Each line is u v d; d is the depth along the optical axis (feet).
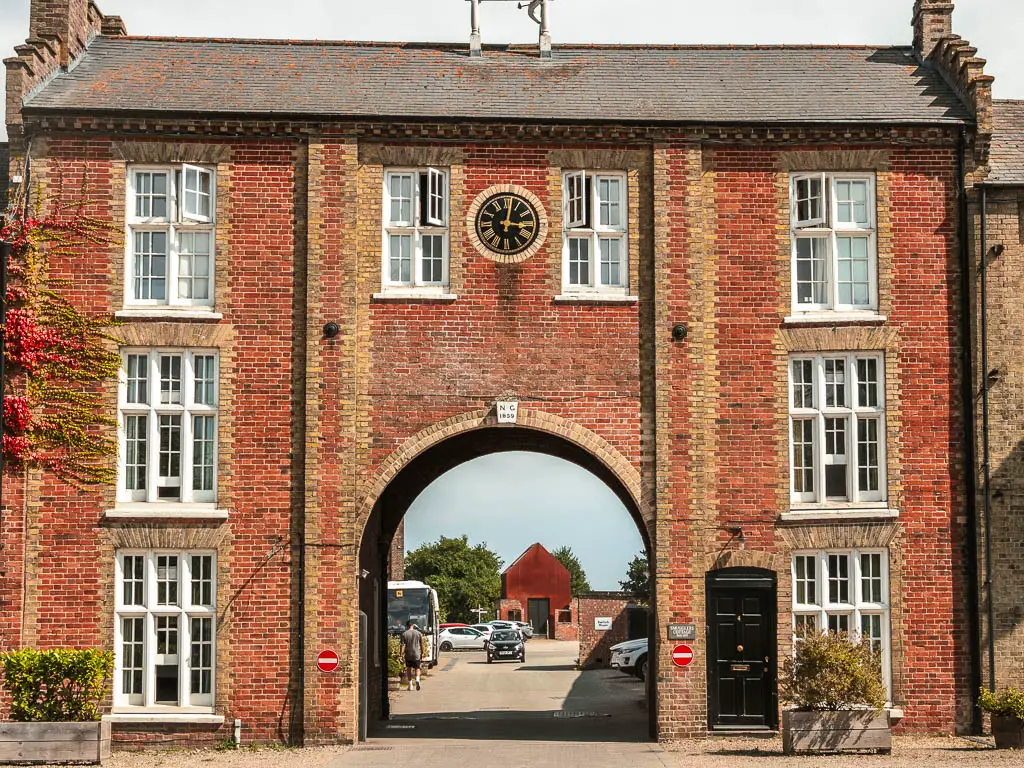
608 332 79.46
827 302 80.28
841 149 80.59
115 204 78.28
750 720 77.66
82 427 76.95
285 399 78.02
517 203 79.92
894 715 76.74
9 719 71.46
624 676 148.97
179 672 76.18
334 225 78.79
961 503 78.69
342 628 76.59
